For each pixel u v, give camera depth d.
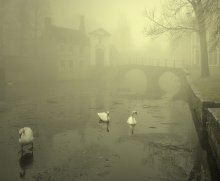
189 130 16.09
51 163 11.16
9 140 14.33
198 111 16.05
